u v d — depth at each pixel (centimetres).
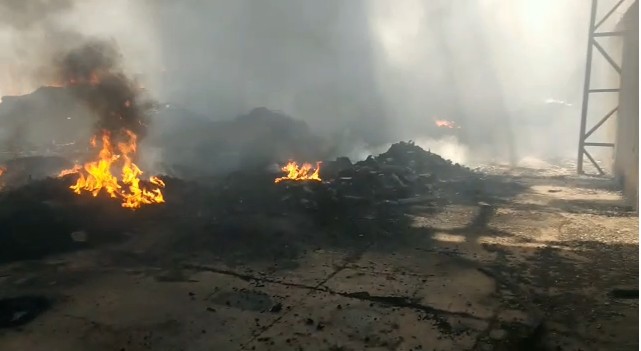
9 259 741
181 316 550
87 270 698
